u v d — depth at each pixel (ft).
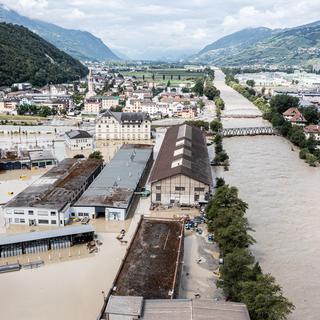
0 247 349.82
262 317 241.55
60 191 463.83
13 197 470.80
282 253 358.64
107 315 237.45
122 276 284.20
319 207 467.52
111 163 585.63
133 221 429.79
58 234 369.09
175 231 356.38
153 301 248.93
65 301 287.07
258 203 476.54
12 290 301.63
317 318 272.31
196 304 245.24
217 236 347.15
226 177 577.84
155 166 536.01
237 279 278.26
